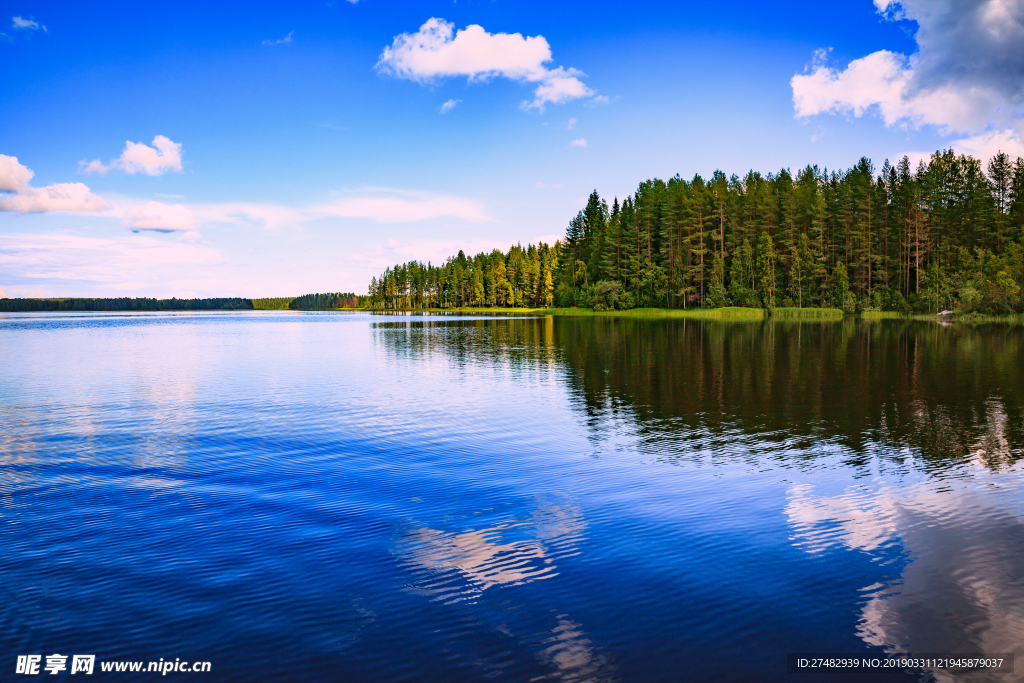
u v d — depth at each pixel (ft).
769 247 323.98
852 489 37.88
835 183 364.38
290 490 38.32
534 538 30.42
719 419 59.57
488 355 127.13
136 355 135.44
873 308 305.73
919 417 59.57
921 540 29.99
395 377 93.45
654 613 23.41
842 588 25.27
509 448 48.73
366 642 21.62
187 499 36.73
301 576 26.45
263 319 435.12
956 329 187.83
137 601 24.53
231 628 22.62
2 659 20.86
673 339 160.76
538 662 20.43
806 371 93.15
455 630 22.30
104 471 43.09
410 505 35.35
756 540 30.07
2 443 51.70
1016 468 42.09
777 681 19.47
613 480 40.01
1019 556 28.12
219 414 64.23
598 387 80.74
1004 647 21.20
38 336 217.36
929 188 312.71
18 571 27.12
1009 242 277.64
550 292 513.45
